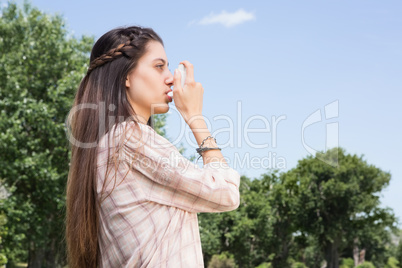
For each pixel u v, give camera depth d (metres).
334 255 63.06
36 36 26.97
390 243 84.25
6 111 24.11
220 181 1.65
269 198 62.50
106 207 1.60
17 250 27.56
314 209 60.81
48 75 26.28
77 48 28.73
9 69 24.58
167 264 1.52
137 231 1.55
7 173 23.23
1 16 27.91
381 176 62.53
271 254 60.78
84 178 1.67
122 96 1.73
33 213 25.42
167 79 1.82
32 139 24.59
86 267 1.71
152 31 1.85
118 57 1.76
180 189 1.59
